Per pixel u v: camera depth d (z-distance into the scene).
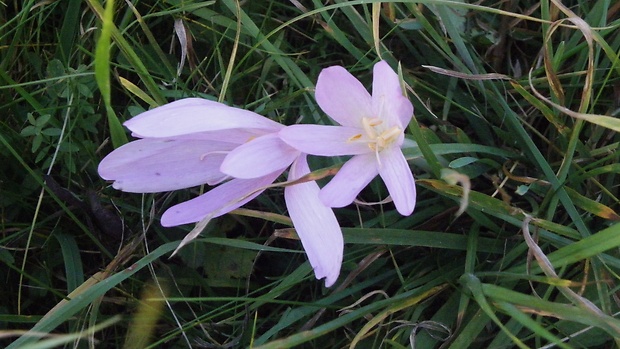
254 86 0.31
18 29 0.29
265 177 0.23
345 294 0.26
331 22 0.28
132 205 0.30
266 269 0.30
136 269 0.24
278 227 0.30
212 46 0.32
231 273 0.29
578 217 0.24
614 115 0.27
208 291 0.29
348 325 0.28
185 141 0.22
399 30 0.30
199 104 0.20
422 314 0.27
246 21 0.28
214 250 0.29
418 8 0.28
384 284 0.29
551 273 0.22
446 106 0.29
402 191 0.20
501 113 0.28
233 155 0.20
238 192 0.22
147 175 0.23
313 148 0.21
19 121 0.30
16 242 0.29
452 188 0.23
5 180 0.29
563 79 0.30
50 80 0.28
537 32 0.31
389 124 0.21
